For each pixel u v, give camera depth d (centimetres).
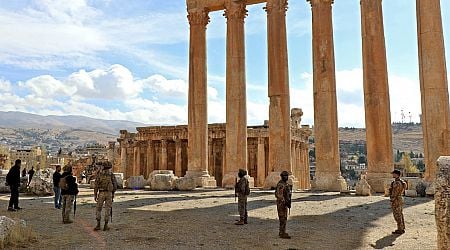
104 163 1393
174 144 5381
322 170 2838
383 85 2714
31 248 1086
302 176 5147
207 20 3656
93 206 2022
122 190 3136
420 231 1335
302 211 1780
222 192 2805
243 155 3303
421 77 2528
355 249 1089
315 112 2919
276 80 3130
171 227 1407
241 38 3444
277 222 1516
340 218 1595
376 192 2592
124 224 1472
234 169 3291
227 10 3488
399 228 1301
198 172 3425
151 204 2067
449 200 823
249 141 4822
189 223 1491
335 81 2941
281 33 3175
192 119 3506
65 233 1304
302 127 5284
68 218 1512
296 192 2688
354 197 2312
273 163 3077
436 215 844
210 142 4956
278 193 1247
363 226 1427
